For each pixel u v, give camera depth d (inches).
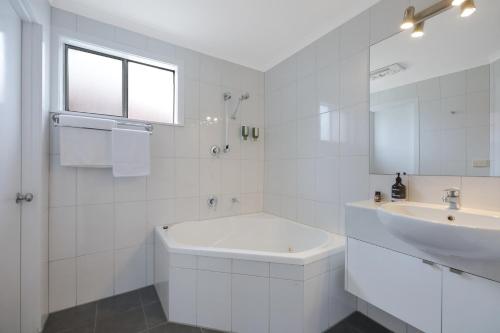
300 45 86.8
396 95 59.7
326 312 59.8
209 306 60.1
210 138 93.6
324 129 78.3
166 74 90.0
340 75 73.0
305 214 85.4
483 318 36.0
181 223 85.7
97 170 73.0
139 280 79.6
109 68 79.8
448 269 39.7
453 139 50.6
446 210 46.8
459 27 49.7
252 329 57.4
